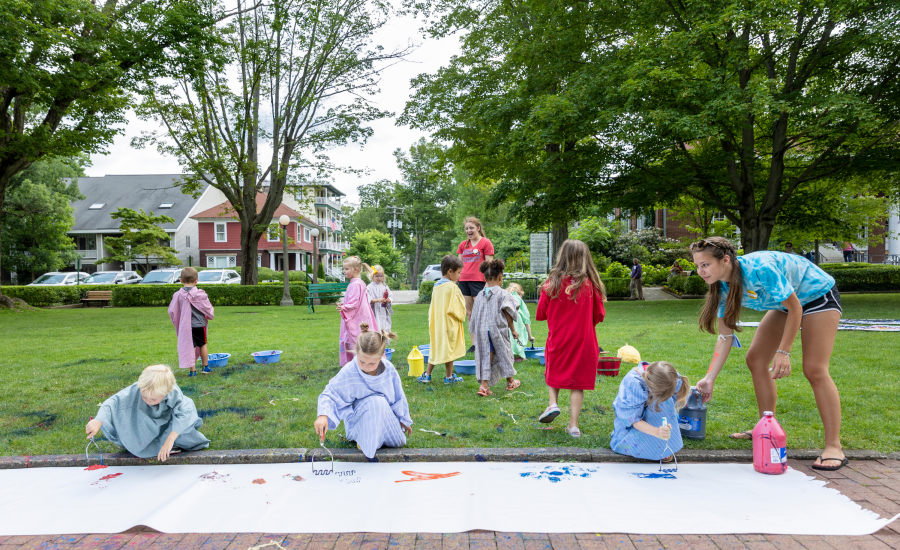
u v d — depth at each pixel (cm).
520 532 243
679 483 295
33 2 1124
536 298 1925
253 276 1966
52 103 1370
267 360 666
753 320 1048
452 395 492
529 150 1392
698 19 1110
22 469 330
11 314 1522
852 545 228
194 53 1366
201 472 321
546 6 1452
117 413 330
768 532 240
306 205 1970
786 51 1195
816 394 322
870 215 2022
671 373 313
